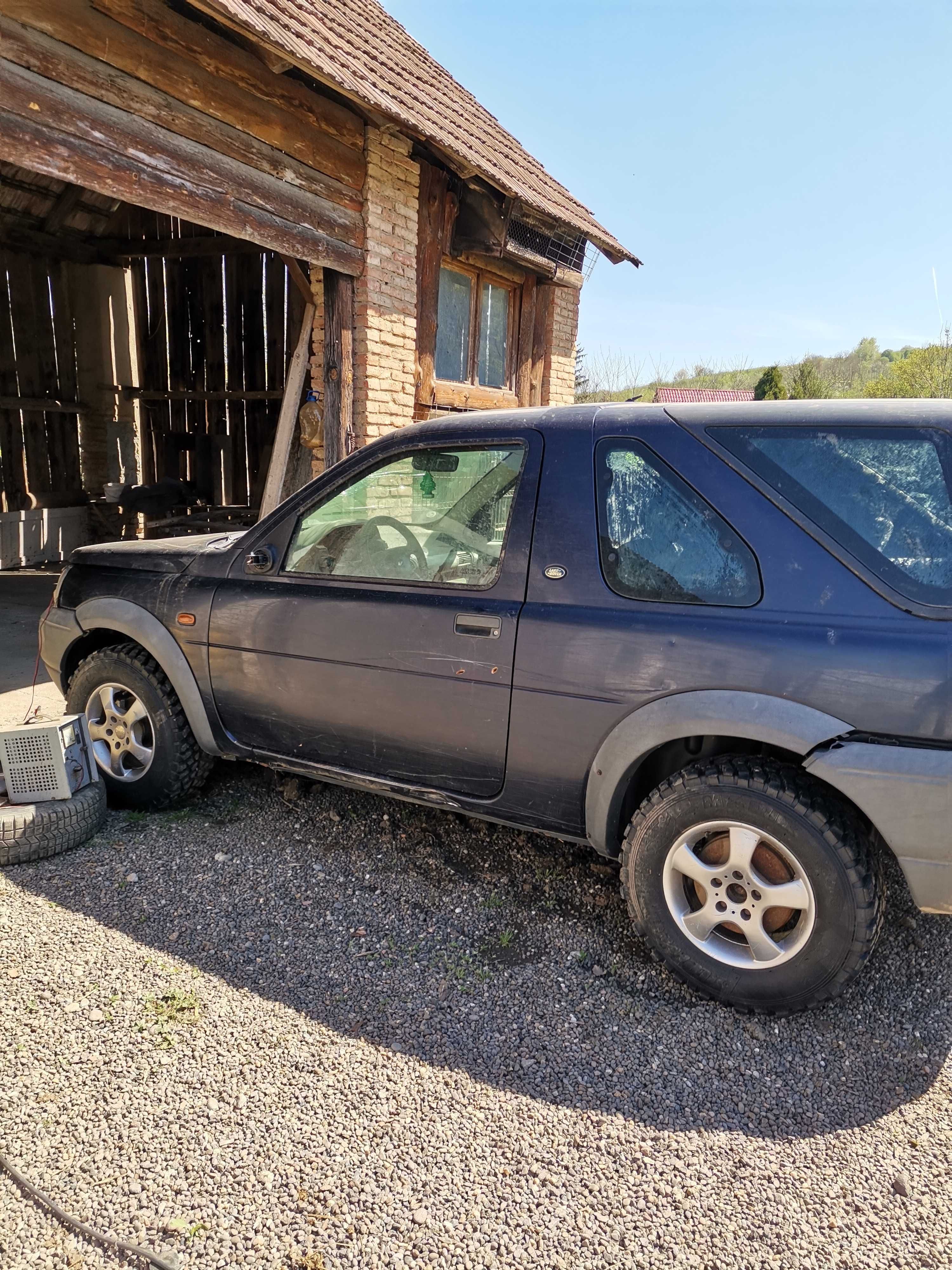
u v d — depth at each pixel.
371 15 8.80
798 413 2.45
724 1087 2.17
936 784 2.12
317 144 5.80
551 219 8.25
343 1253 1.69
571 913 2.97
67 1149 1.90
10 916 2.79
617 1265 1.69
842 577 2.30
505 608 2.73
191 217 4.83
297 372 6.68
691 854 2.48
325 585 3.13
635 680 2.49
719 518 2.46
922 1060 2.29
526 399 9.98
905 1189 1.87
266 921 2.85
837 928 2.28
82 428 10.72
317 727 3.19
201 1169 1.87
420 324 7.74
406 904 2.99
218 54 4.88
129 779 3.64
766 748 2.53
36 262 9.81
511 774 2.79
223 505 11.03
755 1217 1.80
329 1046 2.27
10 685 5.38
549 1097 2.12
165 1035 2.27
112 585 3.66
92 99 4.17
